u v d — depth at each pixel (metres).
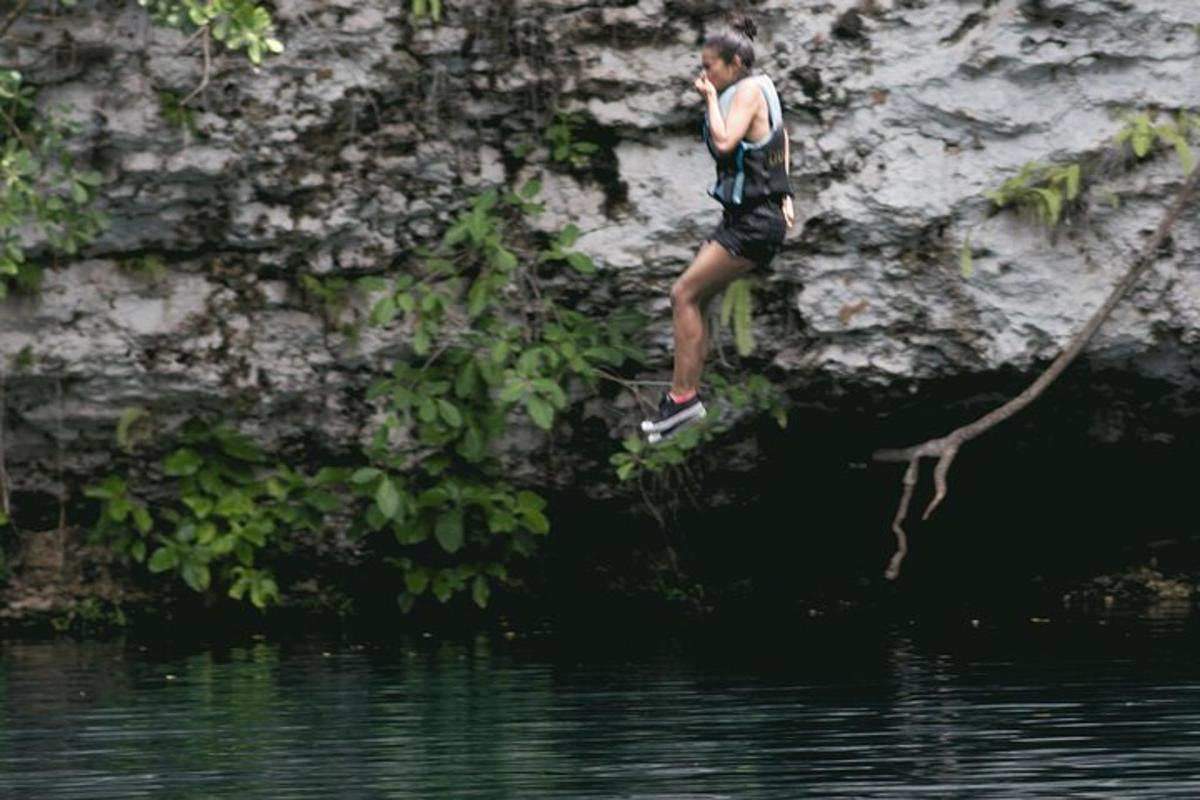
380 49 43.22
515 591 47.84
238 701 34.28
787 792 26.22
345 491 45.97
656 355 44.66
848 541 49.59
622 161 43.78
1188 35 43.12
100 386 44.62
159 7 40.31
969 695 33.78
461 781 27.19
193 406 45.00
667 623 45.03
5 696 35.12
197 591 46.31
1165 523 49.97
